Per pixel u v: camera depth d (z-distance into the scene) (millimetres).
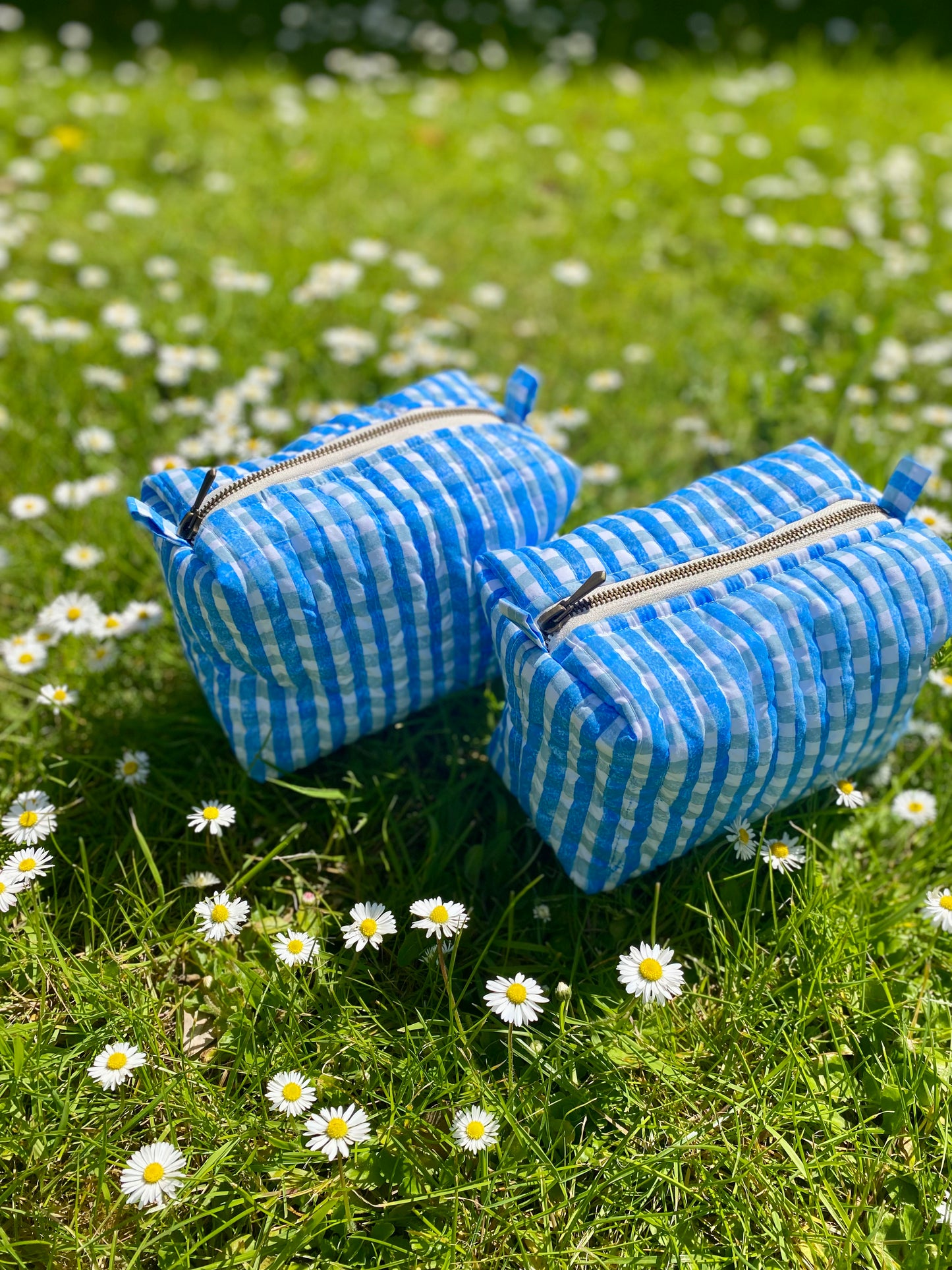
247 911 505
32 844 522
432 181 1045
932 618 506
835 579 498
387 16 1413
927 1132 492
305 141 1103
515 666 493
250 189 1002
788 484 528
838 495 525
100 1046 489
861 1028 513
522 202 1022
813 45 1421
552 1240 467
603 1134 484
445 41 1371
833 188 1063
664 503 527
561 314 876
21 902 517
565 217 1006
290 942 493
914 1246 466
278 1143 471
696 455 741
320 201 993
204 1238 452
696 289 920
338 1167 472
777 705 487
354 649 520
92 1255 455
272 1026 495
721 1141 487
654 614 492
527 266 921
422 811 555
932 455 705
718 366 795
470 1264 457
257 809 558
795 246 963
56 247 855
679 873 541
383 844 556
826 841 559
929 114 1245
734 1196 474
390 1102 475
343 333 760
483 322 860
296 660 512
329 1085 485
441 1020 496
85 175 976
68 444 716
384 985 515
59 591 636
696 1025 508
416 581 516
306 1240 455
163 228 922
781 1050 501
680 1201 477
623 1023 501
